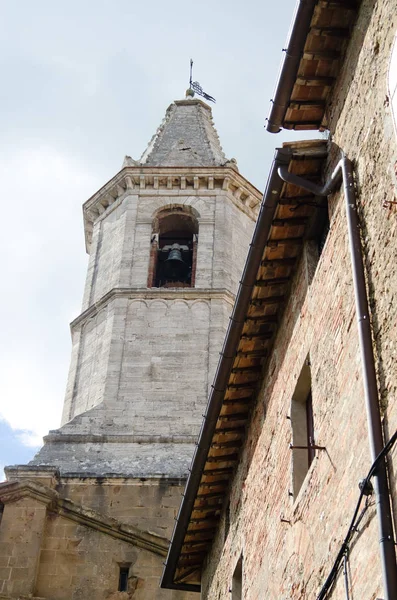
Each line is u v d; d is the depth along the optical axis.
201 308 38.06
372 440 10.18
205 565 22.44
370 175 12.04
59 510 28.08
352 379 11.48
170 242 42.28
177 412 35.03
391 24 11.82
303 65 14.00
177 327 37.50
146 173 42.81
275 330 16.58
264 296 16.06
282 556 13.84
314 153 14.12
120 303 38.38
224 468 19.59
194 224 41.94
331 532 11.45
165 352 36.75
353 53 13.35
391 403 10.23
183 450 33.75
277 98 14.45
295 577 12.90
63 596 26.44
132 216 41.72
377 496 9.74
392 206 11.01
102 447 33.91
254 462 17.05
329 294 13.05
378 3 12.43
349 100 13.36
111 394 35.62
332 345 12.54
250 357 17.08
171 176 42.62
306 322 14.19
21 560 26.78
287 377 15.07
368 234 11.80
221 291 38.38
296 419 14.34
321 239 15.00
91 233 44.28
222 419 18.31
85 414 35.09
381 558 9.41
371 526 10.07
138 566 26.94
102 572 26.88
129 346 37.00
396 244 10.78
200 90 51.38
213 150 46.03
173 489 31.98
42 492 28.08
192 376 36.06
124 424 34.66
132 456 33.53
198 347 36.88
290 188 14.41
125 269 39.69
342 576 10.76
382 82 11.91
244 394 17.86
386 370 10.53
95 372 36.81
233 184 42.47
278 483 14.77
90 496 31.70
